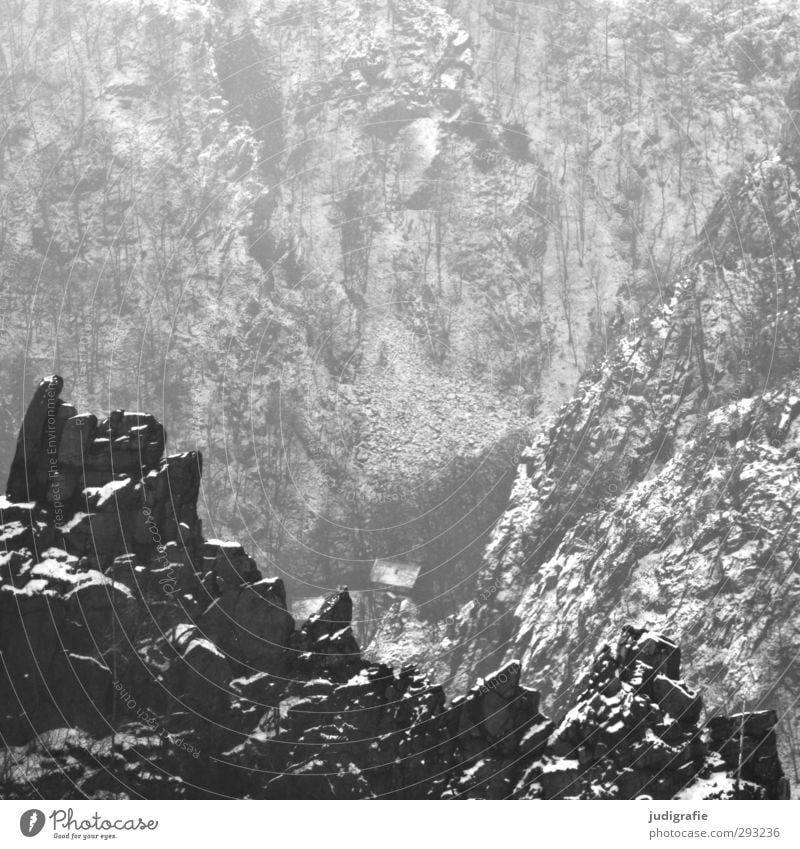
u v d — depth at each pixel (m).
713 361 127.62
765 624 101.12
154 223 191.38
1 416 178.00
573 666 108.94
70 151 194.25
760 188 136.12
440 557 163.12
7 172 192.50
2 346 180.88
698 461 117.31
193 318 185.75
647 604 108.94
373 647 135.25
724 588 105.12
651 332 134.25
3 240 187.50
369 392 184.88
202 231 191.88
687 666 101.44
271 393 182.75
